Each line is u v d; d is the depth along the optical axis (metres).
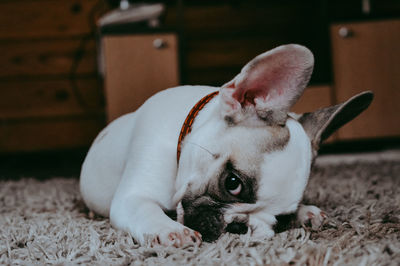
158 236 0.55
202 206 0.57
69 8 1.82
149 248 0.53
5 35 1.81
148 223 0.58
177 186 0.62
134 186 0.65
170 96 0.71
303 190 0.57
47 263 0.53
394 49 1.73
